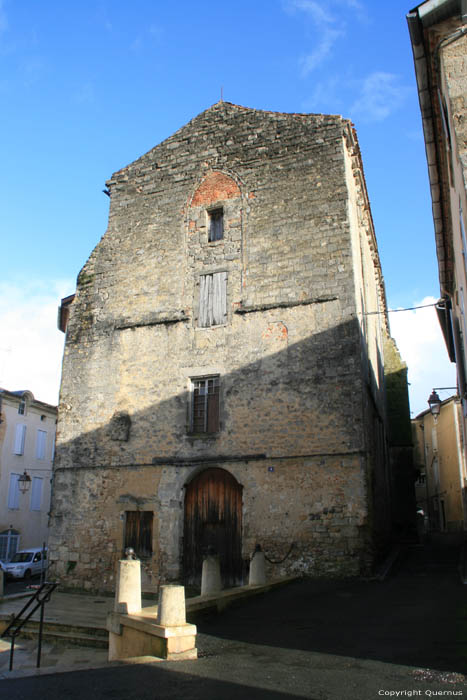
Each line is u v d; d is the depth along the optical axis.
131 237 20.14
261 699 5.80
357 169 19.48
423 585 13.23
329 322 16.48
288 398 16.34
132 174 20.89
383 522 19.20
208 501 16.72
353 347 16.03
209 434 17.03
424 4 8.84
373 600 11.66
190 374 17.78
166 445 17.47
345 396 15.75
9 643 11.24
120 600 9.20
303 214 17.69
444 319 19.17
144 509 17.16
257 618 10.41
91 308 19.94
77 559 17.53
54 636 11.25
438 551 20.62
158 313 18.84
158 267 19.34
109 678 6.91
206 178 19.53
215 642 8.67
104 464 18.11
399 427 26.62
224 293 18.09
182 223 19.47
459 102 8.51
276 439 16.16
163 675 6.93
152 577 16.45
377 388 21.45
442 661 6.86
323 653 7.70
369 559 14.48
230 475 16.66
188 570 16.34
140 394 18.31
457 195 10.17
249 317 17.48
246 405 16.78
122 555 17.02
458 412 36.72
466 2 8.58
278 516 15.55
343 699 5.70
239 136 19.47
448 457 38.59
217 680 6.62
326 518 15.05
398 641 8.05
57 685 6.68
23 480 32.16
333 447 15.48
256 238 18.12
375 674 6.52
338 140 17.91
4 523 35.72
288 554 15.14
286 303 17.09
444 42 8.84
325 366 16.17
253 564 13.16
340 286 16.66
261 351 17.06
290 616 10.48
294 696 5.87
